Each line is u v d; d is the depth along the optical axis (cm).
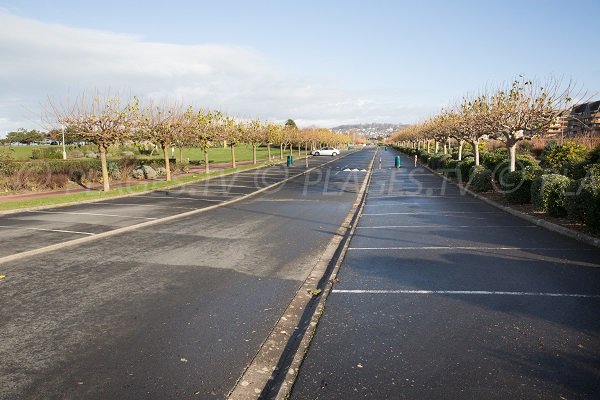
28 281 705
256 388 387
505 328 488
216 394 376
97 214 1417
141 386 388
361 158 6053
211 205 1638
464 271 715
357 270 743
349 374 397
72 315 558
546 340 456
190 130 2758
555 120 1620
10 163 2216
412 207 1512
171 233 1113
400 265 767
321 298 606
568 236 942
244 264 808
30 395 375
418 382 380
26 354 452
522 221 1157
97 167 2706
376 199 1791
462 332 481
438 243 928
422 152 4516
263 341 481
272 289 663
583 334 468
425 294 611
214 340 484
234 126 3662
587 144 2470
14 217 1358
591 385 370
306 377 393
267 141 5028
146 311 571
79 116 1905
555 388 366
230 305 594
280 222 1280
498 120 1677
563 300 569
